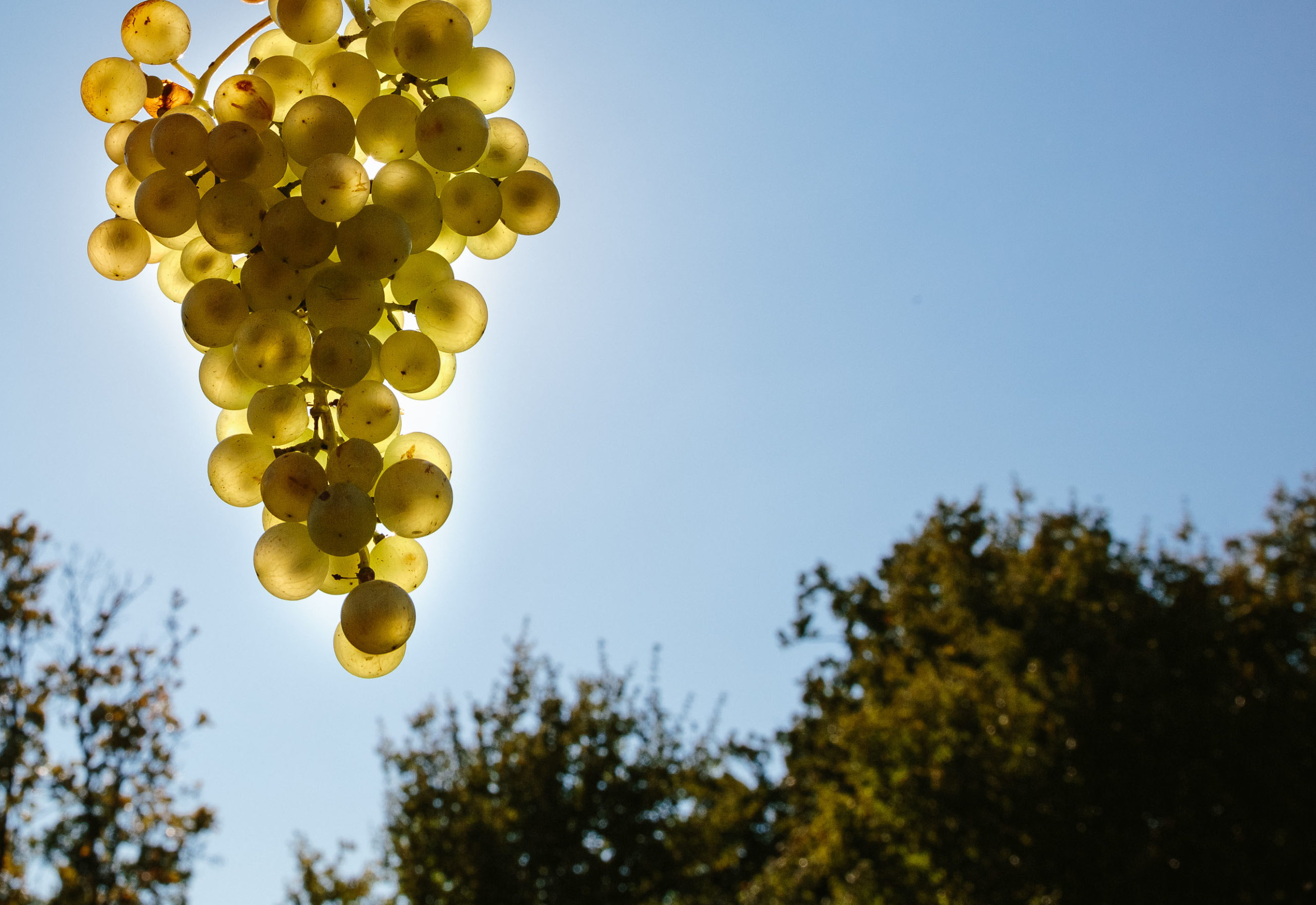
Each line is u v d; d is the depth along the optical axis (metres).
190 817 12.83
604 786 13.18
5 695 12.26
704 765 14.20
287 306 2.19
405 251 2.14
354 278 2.15
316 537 2.08
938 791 12.10
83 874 12.08
